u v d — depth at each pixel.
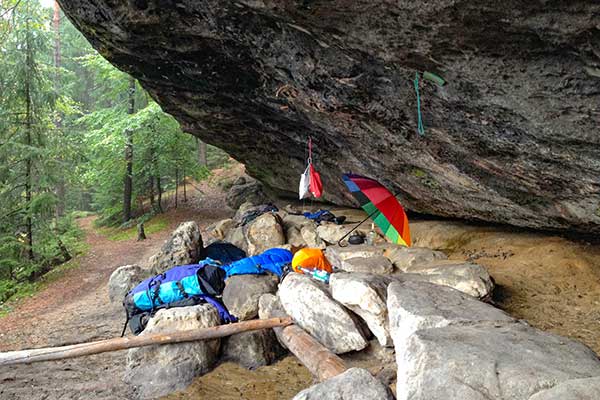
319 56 3.73
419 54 2.87
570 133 2.90
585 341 2.98
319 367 3.05
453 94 3.21
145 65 5.55
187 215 14.76
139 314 4.38
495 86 2.84
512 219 5.18
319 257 4.71
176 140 13.61
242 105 6.45
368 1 2.54
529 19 2.22
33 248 10.27
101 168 13.98
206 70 5.21
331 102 4.48
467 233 6.01
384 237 6.54
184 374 3.34
